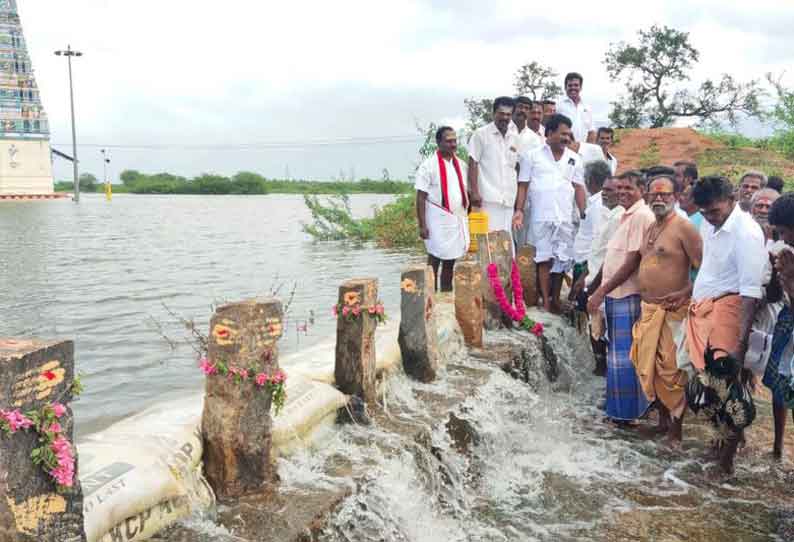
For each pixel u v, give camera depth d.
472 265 7.10
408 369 6.14
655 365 6.17
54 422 2.73
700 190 5.35
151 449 3.70
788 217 4.58
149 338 8.19
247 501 3.91
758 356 5.38
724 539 4.62
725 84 41.34
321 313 9.67
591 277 7.47
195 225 29.95
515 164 8.72
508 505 5.11
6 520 2.62
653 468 5.73
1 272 13.91
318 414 4.66
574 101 10.77
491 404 6.03
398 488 4.43
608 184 7.36
